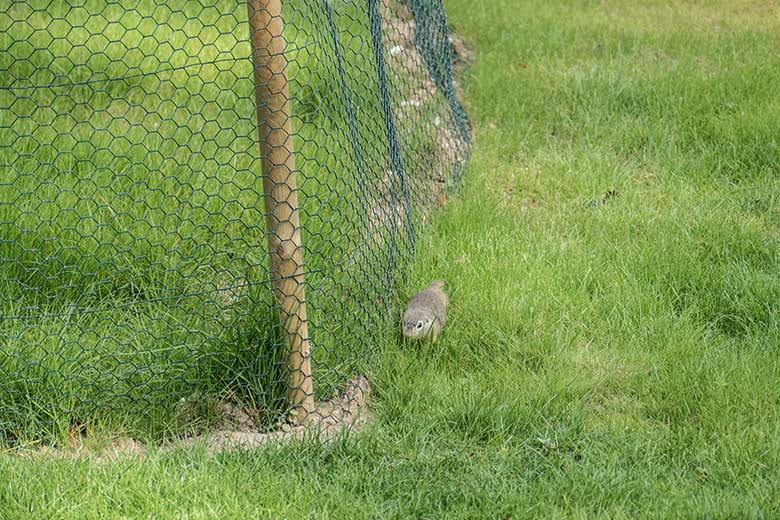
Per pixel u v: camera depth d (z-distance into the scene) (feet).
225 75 33.30
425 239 26.68
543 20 47.19
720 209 28.76
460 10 48.73
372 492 17.67
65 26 37.50
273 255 19.25
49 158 26.91
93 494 16.84
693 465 18.67
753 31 45.27
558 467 18.67
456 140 32.76
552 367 21.88
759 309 23.58
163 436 19.39
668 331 22.85
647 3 52.54
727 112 35.27
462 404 20.25
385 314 23.32
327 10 23.49
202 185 25.77
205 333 20.98
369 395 21.27
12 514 16.28
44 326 20.65
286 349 19.70
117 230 23.80
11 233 23.31
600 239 27.12
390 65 35.47
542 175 31.48
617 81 37.47
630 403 20.88
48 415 19.19
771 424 19.61
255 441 19.26
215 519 16.35
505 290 24.02
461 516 17.07
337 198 26.22
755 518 16.58
